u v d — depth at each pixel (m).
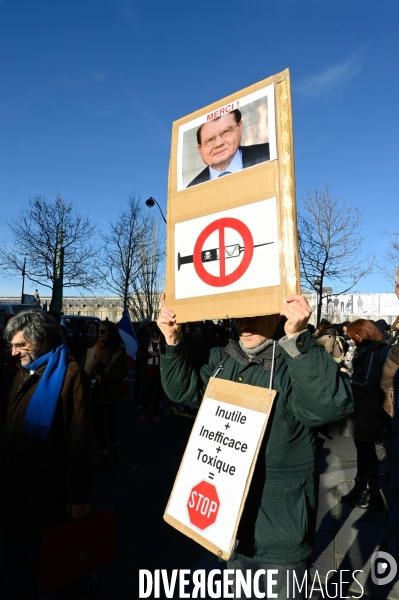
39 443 2.29
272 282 1.77
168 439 6.86
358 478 4.36
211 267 1.98
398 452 2.69
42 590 2.21
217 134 2.00
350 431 4.23
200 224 2.04
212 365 2.21
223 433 1.91
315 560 3.34
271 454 1.84
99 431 5.46
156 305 33.16
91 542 2.33
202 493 1.89
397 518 2.69
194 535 1.85
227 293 1.92
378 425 4.14
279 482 1.84
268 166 1.82
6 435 2.36
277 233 1.77
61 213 26.77
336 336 7.33
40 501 2.26
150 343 8.11
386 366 3.03
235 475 1.80
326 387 1.70
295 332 1.72
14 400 2.43
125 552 3.54
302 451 1.87
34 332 2.39
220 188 1.98
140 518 4.13
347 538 3.66
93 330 8.74
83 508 2.31
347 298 40.12
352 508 4.24
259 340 1.97
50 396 2.30
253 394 1.88
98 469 5.42
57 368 2.38
